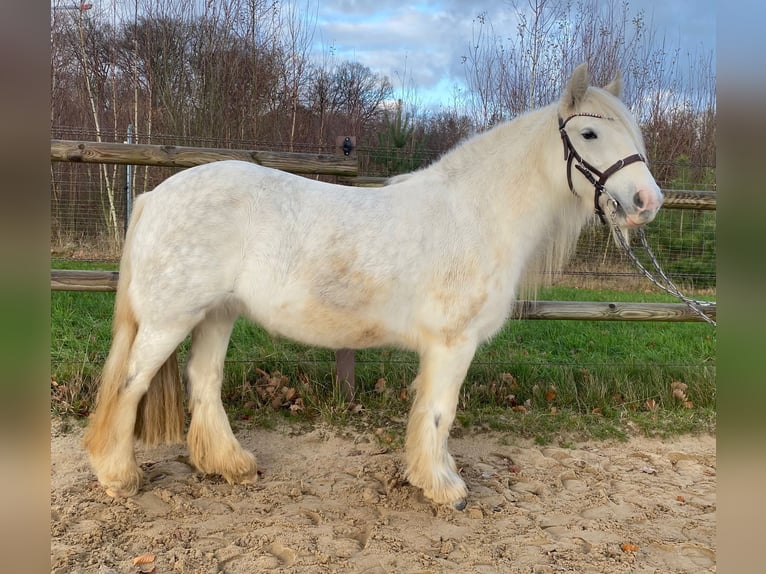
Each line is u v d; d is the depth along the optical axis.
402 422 3.79
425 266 2.60
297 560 2.32
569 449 3.64
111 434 2.64
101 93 10.29
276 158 3.77
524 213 2.73
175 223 2.53
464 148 2.85
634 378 4.50
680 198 4.12
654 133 10.49
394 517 2.71
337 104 12.66
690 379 4.46
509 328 5.74
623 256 6.84
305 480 3.05
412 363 4.34
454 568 2.32
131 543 2.37
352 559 2.34
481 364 4.44
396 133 6.31
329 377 4.15
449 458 2.90
